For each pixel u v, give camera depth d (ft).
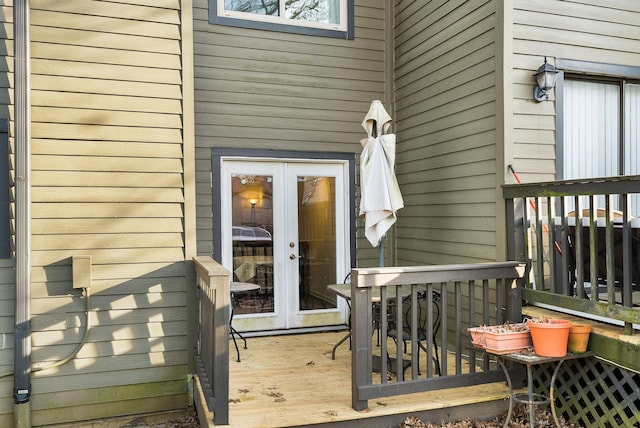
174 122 13.23
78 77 12.44
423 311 17.06
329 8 18.89
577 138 14.62
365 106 19.08
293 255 18.45
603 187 10.44
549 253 12.10
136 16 12.89
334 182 18.99
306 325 18.63
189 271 13.29
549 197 11.90
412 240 18.02
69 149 12.36
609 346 10.48
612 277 10.44
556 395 11.99
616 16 14.56
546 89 13.20
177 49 13.25
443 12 16.01
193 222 13.35
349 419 10.57
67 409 12.31
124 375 12.76
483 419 11.69
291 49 18.17
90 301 12.50
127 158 12.82
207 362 11.47
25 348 11.78
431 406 11.19
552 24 13.79
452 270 11.75
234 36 17.48
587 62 14.20
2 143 12.00
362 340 10.91
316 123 18.47
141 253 12.91
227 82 17.38
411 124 17.99
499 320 12.46
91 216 12.53
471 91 14.60
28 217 11.77
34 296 12.09
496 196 13.51
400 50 18.72
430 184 16.80
